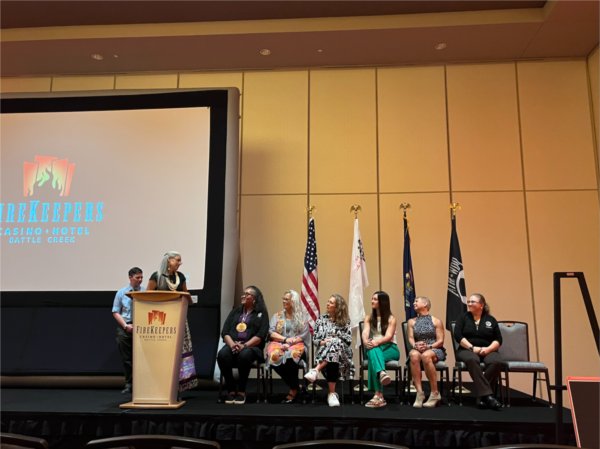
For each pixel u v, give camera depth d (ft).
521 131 21.35
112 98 20.30
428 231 20.84
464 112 21.68
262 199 21.59
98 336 17.95
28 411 12.84
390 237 20.88
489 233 20.66
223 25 20.24
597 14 18.63
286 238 21.17
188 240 18.81
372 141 21.75
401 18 19.72
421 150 21.52
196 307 18.16
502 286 20.21
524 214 20.72
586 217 20.51
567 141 21.12
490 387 14.03
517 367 14.60
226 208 18.86
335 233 21.06
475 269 20.40
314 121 22.11
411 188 21.22
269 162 21.89
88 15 20.07
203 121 19.74
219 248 18.54
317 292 18.67
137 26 20.49
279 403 14.35
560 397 10.75
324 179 21.57
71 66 22.52
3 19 20.34
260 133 22.16
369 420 12.23
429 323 15.06
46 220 19.38
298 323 15.55
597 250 20.25
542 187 20.86
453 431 12.04
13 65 22.47
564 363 19.49
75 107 20.29
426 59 21.90
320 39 20.36
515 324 16.31
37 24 20.68
